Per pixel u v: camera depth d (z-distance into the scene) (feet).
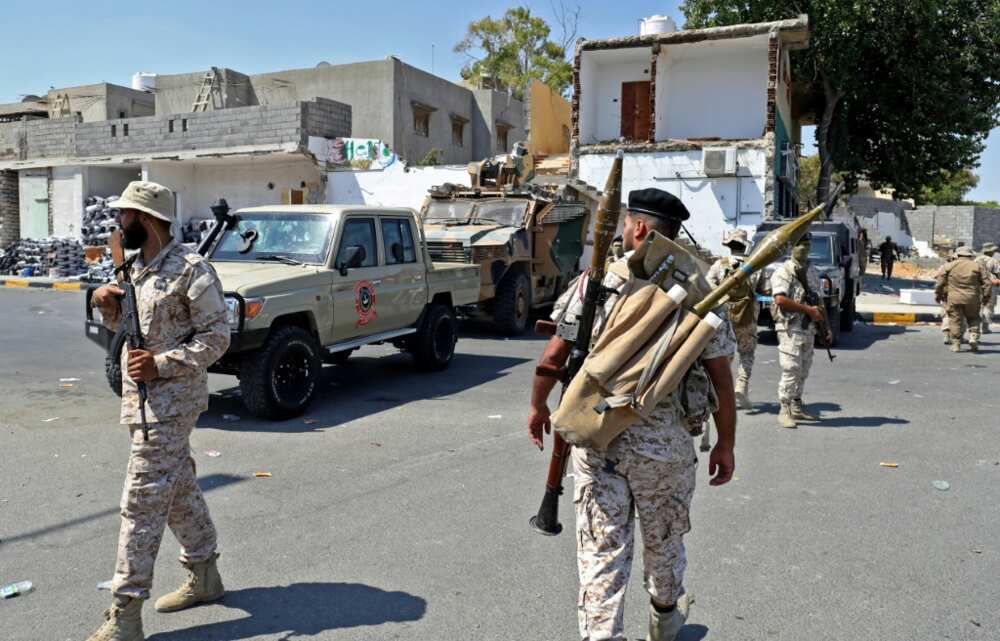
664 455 9.48
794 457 21.01
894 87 82.79
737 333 25.72
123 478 18.61
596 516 9.62
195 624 11.82
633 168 69.87
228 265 26.76
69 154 84.48
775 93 67.31
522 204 45.73
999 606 12.65
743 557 14.49
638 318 9.33
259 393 23.56
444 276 32.68
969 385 31.12
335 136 78.84
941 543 15.20
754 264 9.38
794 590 13.19
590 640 9.29
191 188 82.74
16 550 14.48
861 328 51.49
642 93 77.66
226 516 16.24
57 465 19.57
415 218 31.48
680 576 10.24
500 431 23.20
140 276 11.30
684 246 9.67
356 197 76.59
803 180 146.41
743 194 67.36
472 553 14.51
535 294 47.19
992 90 81.20
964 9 78.33
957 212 154.92
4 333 42.68
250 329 22.98
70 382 29.96
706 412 9.91
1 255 84.64
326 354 26.63
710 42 70.69
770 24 67.51
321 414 25.18
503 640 11.50
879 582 13.51
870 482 18.89
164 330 11.19
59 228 84.64
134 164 81.56
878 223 155.33
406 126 99.50
